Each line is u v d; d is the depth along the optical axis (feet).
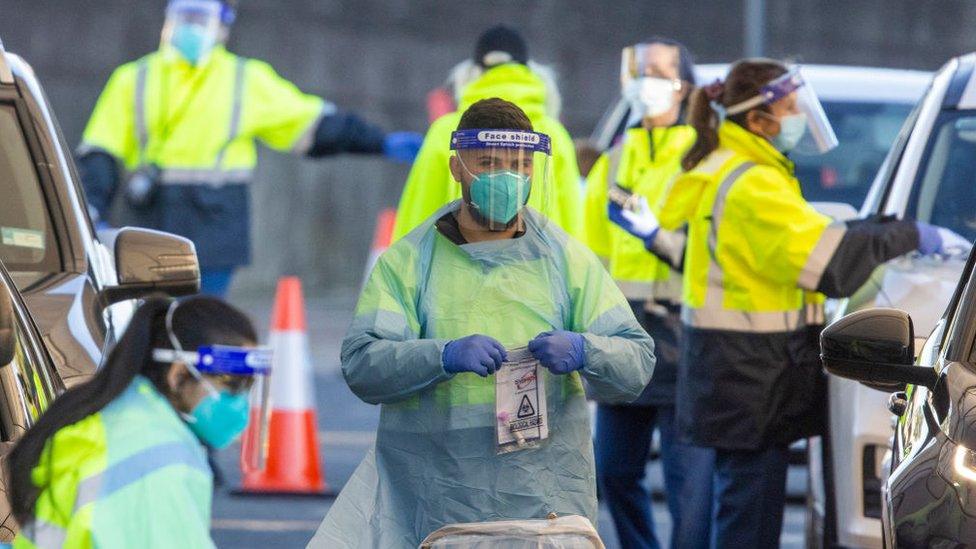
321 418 126.21
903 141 74.23
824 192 99.71
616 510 75.82
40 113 62.64
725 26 254.47
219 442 38.52
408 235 48.78
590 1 249.14
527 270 48.16
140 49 217.97
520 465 47.21
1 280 48.85
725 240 63.87
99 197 102.73
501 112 47.52
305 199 233.76
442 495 47.26
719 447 64.85
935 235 62.80
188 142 103.71
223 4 104.17
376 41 237.66
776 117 63.87
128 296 59.41
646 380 48.37
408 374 46.26
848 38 258.57
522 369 47.19
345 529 47.78
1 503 43.21
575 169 70.95
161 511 36.78
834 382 66.64
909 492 45.11
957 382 47.75
